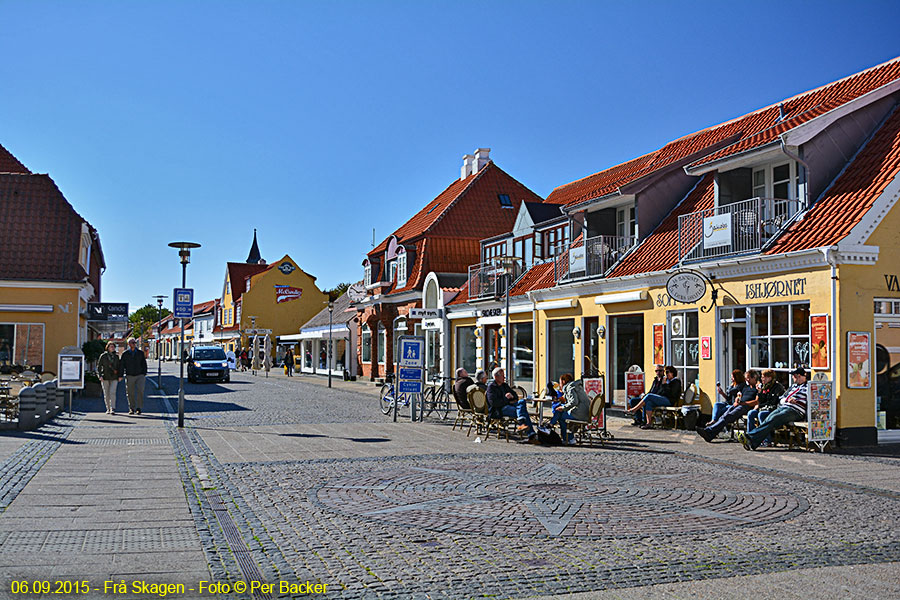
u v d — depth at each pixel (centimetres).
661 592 587
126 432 1606
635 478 1090
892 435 1446
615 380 2030
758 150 1589
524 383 2527
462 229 3641
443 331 3150
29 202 2923
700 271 1684
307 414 2123
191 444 1433
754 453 1345
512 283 2638
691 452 1359
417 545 724
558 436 1484
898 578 621
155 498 919
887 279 1434
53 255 2794
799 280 1458
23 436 1491
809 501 927
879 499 940
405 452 1354
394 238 3894
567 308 2239
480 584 607
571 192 3002
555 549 710
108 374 2033
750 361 1581
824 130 1575
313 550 705
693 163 1983
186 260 1714
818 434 1359
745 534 764
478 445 1457
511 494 969
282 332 7875
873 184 1464
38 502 887
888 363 1448
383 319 3825
